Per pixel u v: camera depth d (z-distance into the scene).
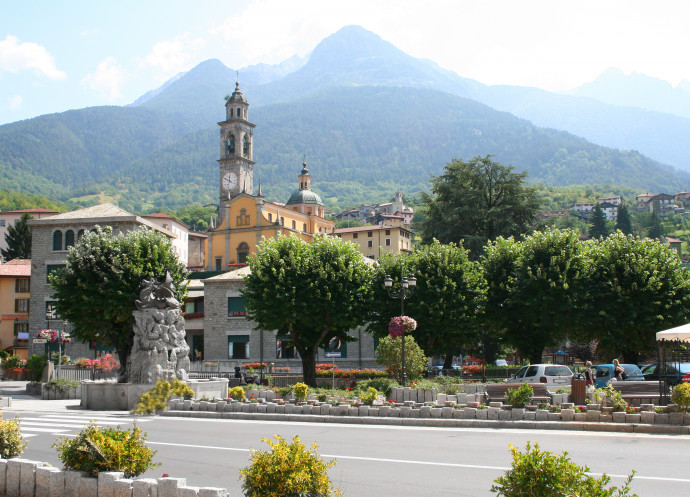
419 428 21.62
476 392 32.06
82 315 41.84
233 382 40.81
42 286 58.97
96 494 10.70
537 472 7.99
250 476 9.55
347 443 18.33
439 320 43.91
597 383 35.19
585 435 19.03
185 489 9.95
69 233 59.34
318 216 123.50
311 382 43.38
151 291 33.00
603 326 43.25
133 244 43.31
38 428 22.73
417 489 12.52
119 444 11.33
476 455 15.98
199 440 19.33
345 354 55.25
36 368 41.81
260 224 97.25
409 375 34.34
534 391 25.48
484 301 46.31
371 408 24.05
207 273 86.38
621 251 44.94
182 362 33.09
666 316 42.28
